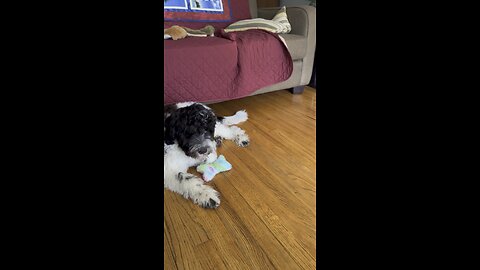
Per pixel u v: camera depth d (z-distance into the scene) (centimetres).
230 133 152
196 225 90
